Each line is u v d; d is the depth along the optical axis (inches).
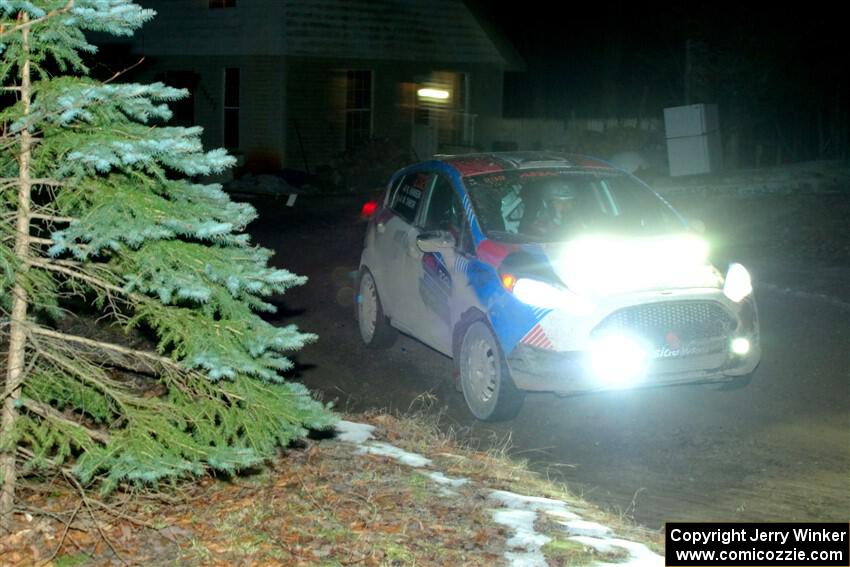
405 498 230.2
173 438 201.3
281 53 981.8
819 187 701.3
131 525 211.0
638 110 1337.4
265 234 667.4
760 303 439.2
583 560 199.0
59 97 184.5
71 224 191.0
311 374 375.6
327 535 208.5
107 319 357.7
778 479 264.8
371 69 1043.3
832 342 378.3
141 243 196.1
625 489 261.4
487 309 308.3
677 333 296.7
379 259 388.2
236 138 1037.2
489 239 323.6
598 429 307.4
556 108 1460.4
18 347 200.7
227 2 1025.5
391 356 391.5
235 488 234.8
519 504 232.7
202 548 201.3
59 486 224.4
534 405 330.6
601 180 350.0
